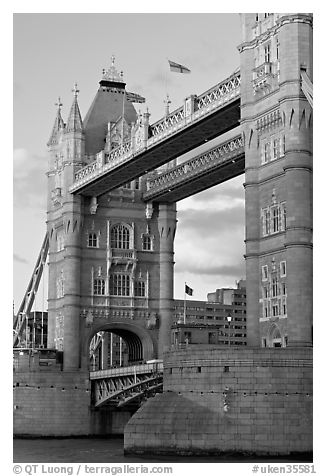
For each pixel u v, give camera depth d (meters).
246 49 86.94
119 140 136.75
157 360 124.19
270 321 82.25
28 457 92.19
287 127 79.12
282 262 81.38
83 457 90.62
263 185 84.50
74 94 137.75
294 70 79.12
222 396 75.12
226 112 96.88
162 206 141.12
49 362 133.75
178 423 76.56
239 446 73.94
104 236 138.25
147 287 139.62
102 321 136.75
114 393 125.56
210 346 87.19
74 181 135.75
